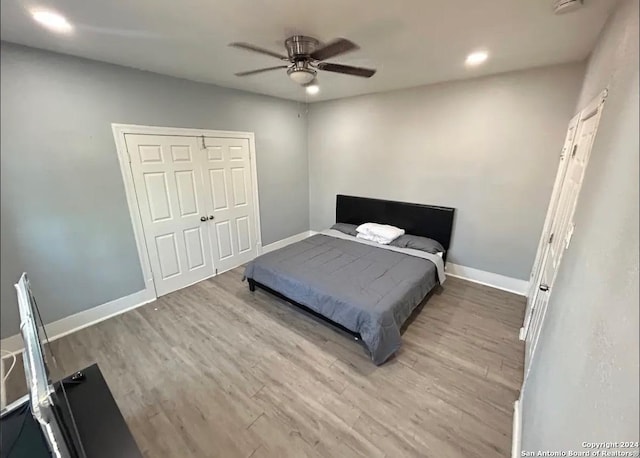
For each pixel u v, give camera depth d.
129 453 1.16
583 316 0.99
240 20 1.77
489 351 2.41
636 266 0.67
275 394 2.02
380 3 1.58
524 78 2.88
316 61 2.13
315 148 4.89
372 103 4.02
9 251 2.29
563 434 0.91
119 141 2.77
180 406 1.93
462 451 1.62
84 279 2.74
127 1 1.53
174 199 3.33
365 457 1.60
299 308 3.03
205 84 3.36
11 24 1.77
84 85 2.48
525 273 3.31
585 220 1.25
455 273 3.85
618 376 0.65
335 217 4.98
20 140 2.22
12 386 2.11
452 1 1.57
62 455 0.79
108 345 2.53
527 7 1.62
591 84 1.98
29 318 0.94
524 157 3.05
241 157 3.96
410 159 3.86
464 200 3.54
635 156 0.81
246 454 1.62
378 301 2.38
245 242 4.30
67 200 2.53
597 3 1.55
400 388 2.05
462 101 3.29
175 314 2.99
